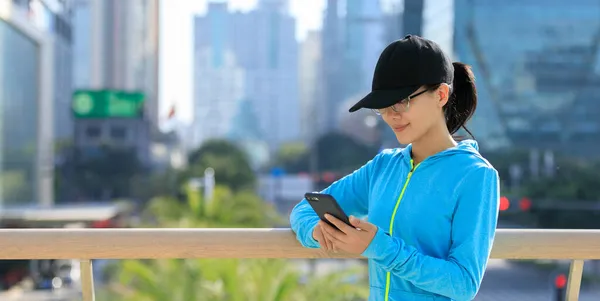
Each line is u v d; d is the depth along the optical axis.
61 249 1.83
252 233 1.86
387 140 71.50
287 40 140.50
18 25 45.09
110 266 17.19
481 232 1.56
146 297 9.87
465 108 1.82
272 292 9.42
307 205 1.85
